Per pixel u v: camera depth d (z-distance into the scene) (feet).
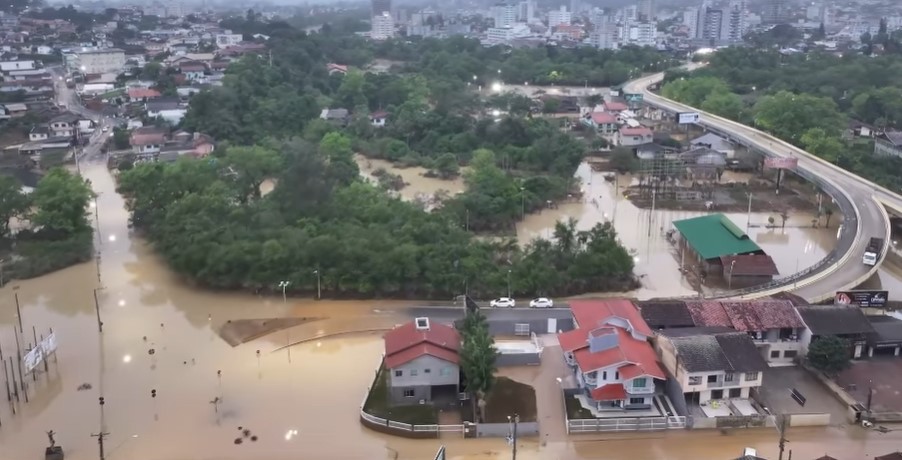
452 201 424.46
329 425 224.94
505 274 323.57
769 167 502.38
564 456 209.15
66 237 378.12
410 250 326.85
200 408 234.38
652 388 226.99
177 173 407.23
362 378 254.27
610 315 253.44
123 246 391.04
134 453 209.97
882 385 240.94
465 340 242.58
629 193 496.23
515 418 209.15
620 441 215.92
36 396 241.35
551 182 473.26
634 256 370.32
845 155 523.29
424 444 215.51
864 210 406.21
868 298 296.30
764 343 255.91
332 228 352.90
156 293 331.98
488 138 590.96
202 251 331.98
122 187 444.14
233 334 288.10
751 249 352.69
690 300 272.31
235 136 586.45
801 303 279.49
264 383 250.57
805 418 220.23
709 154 532.32
